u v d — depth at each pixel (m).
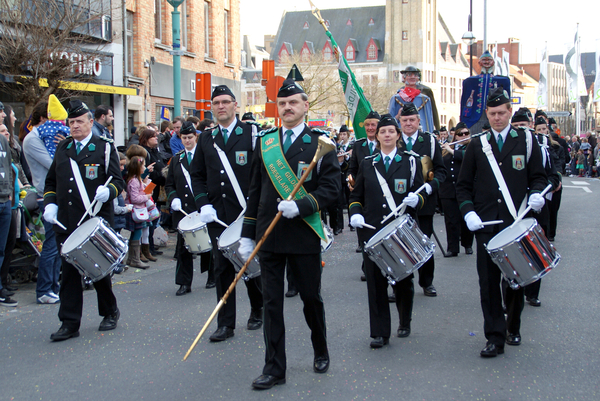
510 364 4.95
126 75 18.47
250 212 4.83
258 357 5.18
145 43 20.09
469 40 28.94
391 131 5.70
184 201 7.61
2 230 6.80
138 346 5.50
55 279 7.19
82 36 13.92
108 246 5.46
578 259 9.32
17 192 7.20
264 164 4.68
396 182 5.66
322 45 80.62
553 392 4.41
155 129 11.70
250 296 5.98
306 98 4.74
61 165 5.79
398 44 76.44
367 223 5.67
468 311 6.55
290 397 4.36
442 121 81.12
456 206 9.56
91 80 16.19
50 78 12.20
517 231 4.86
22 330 5.99
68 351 5.38
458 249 9.66
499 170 5.12
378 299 5.40
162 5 21.52
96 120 8.60
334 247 10.73
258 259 5.25
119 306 6.86
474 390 4.45
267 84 12.59
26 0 11.88
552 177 6.62
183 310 6.70
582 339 5.56
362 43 79.31
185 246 7.29
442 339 5.61
